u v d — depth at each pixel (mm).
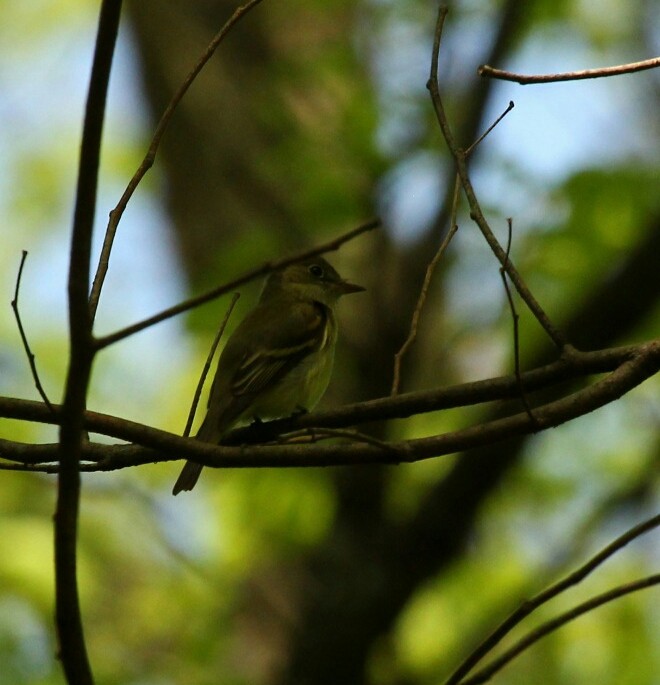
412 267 12789
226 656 12570
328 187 12906
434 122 12922
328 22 14664
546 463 13680
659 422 13883
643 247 11156
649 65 6230
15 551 12266
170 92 14234
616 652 12711
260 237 12852
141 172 6496
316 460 6117
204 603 13156
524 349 12375
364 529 12188
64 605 5020
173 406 15078
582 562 13250
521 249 12820
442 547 11836
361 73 13883
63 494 4984
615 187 12820
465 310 13320
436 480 12875
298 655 12109
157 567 13750
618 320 11320
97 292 6266
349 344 12641
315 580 12273
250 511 12242
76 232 4633
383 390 12594
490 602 12820
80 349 4762
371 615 11812
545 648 12727
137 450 6621
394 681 12352
